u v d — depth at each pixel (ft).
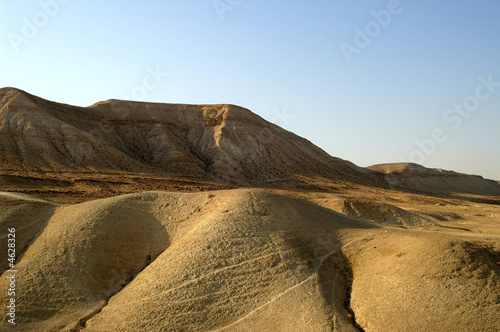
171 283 55.16
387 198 247.09
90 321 51.96
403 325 45.83
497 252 52.75
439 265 50.62
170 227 68.39
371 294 51.88
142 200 74.02
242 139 341.62
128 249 64.23
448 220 134.62
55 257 61.26
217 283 54.95
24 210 72.84
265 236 63.31
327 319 49.16
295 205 73.72
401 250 57.00
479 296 45.57
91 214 68.64
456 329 43.34
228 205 70.54
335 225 71.97
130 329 49.65
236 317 50.62
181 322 50.11
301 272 57.11
